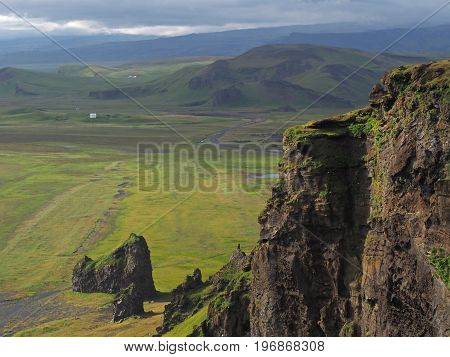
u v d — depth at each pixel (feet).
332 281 211.41
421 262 170.30
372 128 201.67
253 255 247.29
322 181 209.77
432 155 168.35
